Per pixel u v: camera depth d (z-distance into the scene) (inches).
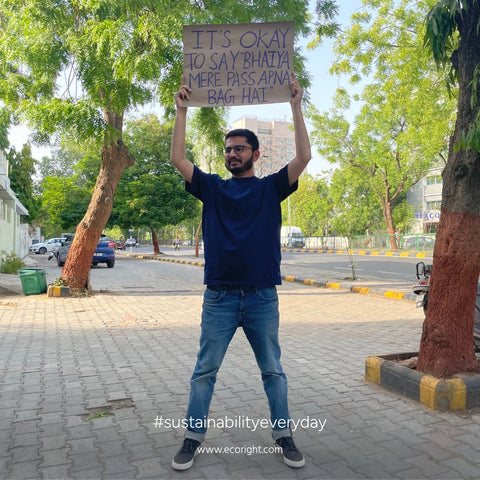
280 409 107.6
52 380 174.1
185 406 145.0
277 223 105.8
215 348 105.4
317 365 192.7
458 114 141.9
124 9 354.6
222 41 110.2
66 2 361.7
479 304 179.0
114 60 348.5
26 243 1488.7
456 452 111.0
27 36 357.1
